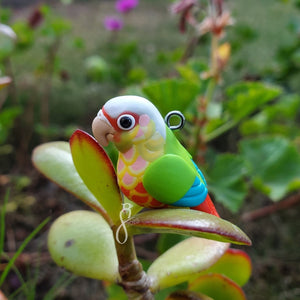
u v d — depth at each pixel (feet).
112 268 0.29
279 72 0.99
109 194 0.26
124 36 1.45
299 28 0.95
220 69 0.59
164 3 1.87
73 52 1.29
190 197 0.25
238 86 0.65
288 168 0.65
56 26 0.89
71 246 0.30
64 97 1.05
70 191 0.29
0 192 0.75
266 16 1.63
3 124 0.74
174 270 0.29
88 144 0.24
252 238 0.67
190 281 0.36
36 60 1.20
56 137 0.92
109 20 1.23
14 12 1.59
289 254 0.65
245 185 0.59
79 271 0.30
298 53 0.91
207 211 0.26
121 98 0.24
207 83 0.69
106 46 1.31
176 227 0.21
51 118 0.98
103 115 0.24
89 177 0.25
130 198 0.25
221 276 0.34
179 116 0.27
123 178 0.25
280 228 0.70
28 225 0.68
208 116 0.61
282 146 0.67
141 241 0.65
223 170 0.61
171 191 0.24
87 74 1.11
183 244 0.32
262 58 1.25
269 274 0.61
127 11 1.20
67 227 0.32
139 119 0.24
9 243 0.63
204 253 0.30
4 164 0.85
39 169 0.30
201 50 1.31
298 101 0.82
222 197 0.58
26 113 0.94
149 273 0.29
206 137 0.64
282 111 0.82
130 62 1.13
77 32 1.45
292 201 0.69
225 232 0.21
